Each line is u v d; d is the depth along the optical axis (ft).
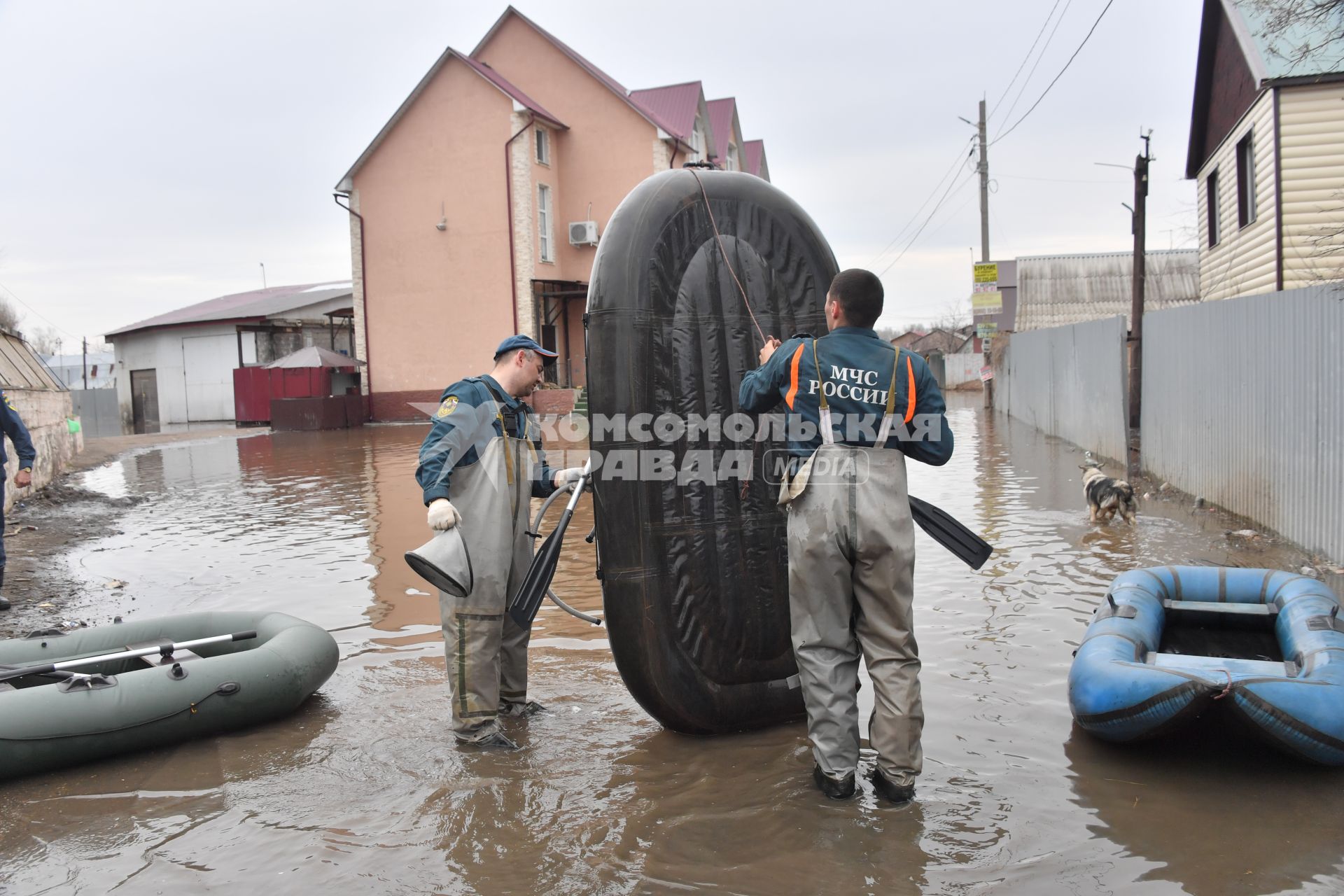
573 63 89.10
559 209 91.09
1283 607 14.23
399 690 15.24
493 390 13.19
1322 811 10.40
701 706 12.60
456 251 86.79
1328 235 36.04
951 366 141.38
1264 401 25.91
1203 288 54.49
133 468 53.72
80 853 10.04
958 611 18.65
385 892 9.14
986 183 87.30
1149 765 11.70
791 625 11.18
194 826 10.61
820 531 10.54
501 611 12.91
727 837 10.06
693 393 12.55
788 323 13.23
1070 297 111.34
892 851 9.67
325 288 130.00
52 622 19.74
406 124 86.99
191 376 107.04
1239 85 45.78
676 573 12.39
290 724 13.76
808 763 11.96
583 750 12.60
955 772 11.57
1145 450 39.73
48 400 46.01
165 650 13.99
